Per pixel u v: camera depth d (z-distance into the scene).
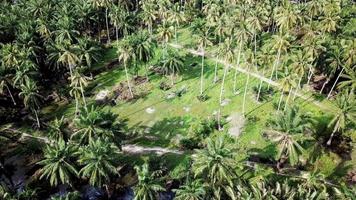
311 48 93.12
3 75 107.94
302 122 77.50
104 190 85.88
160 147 95.44
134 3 169.38
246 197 68.50
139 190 70.50
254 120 96.50
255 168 83.50
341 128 87.69
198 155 73.94
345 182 78.38
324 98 99.12
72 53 109.75
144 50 113.69
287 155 83.94
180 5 160.75
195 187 69.12
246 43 114.00
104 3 138.38
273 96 103.12
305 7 119.00
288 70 93.00
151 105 110.69
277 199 68.25
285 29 107.38
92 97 118.44
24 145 101.69
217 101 106.50
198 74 119.69
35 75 111.81
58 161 74.50
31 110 111.06
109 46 146.00
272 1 131.25
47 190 86.94
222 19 116.75
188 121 102.25
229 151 71.56
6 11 147.38
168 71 120.00
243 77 113.19
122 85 120.94
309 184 72.94
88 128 80.88
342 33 110.25
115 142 83.94
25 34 123.06
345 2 127.44
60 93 120.50
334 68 94.25
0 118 112.19
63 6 141.50
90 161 73.81
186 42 138.12
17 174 92.81
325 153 84.50
